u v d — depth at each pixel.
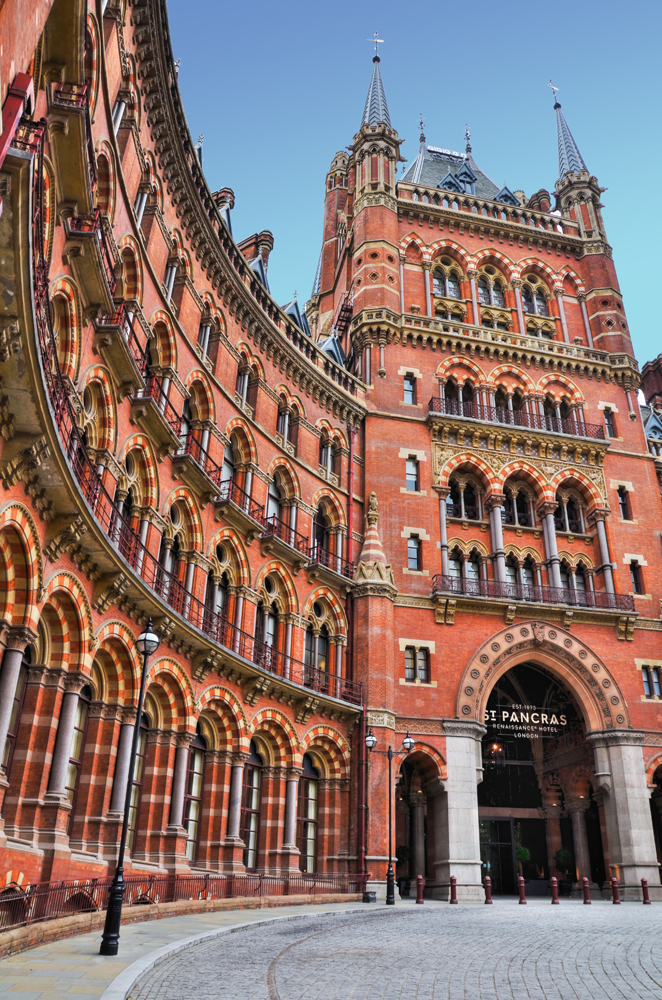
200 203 28.05
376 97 49.84
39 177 12.30
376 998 9.57
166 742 23.41
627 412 44.47
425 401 41.28
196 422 27.75
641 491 42.47
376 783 31.95
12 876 14.96
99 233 19.33
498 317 45.81
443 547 38.03
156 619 21.92
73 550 17.75
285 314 36.34
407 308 44.22
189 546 26.25
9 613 15.49
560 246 48.84
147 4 22.75
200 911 19.97
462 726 34.56
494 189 55.25
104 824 19.28
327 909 23.50
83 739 19.78
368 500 37.72
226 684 26.77
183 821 24.25
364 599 35.09
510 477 41.31
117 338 19.81
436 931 17.83
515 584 38.31
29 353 12.59
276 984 10.34
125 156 22.42
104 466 20.38
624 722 36.62
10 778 16.34
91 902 16.31
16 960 10.80
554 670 37.62
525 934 17.19
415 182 51.88
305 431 35.78
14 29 8.77
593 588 39.94
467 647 36.34
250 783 28.69
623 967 12.33
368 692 33.34
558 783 42.53
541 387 43.47
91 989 9.04
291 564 32.16
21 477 14.96
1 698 15.02
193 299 28.14
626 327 46.66
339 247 56.38
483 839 42.56
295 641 31.72
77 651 18.33
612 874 34.84
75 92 16.03
